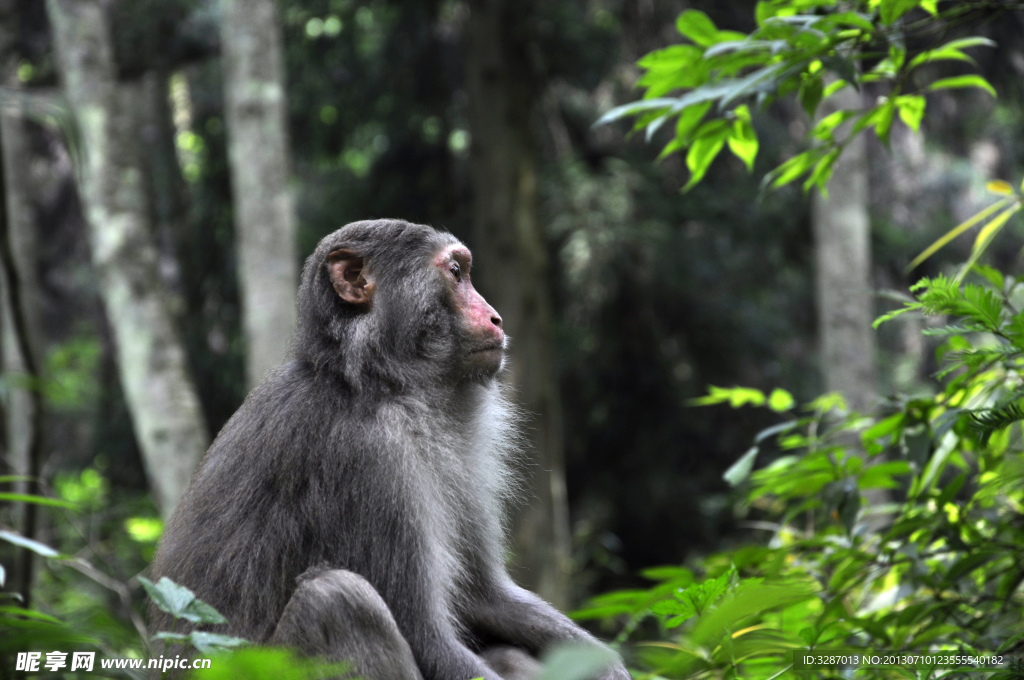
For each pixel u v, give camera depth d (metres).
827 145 6.05
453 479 5.33
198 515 5.03
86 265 27.44
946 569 5.95
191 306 24.58
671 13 21.20
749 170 6.33
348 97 23.09
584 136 24.69
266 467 4.96
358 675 4.48
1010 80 19.44
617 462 24.84
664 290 23.23
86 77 12.70
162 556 5.12
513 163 21.02
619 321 23.98
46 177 27.53
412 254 5.50
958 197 25.00
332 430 5.00
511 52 21.25
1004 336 4.89
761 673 5.22
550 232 22.22
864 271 14.88
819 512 6.34
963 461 6.24
